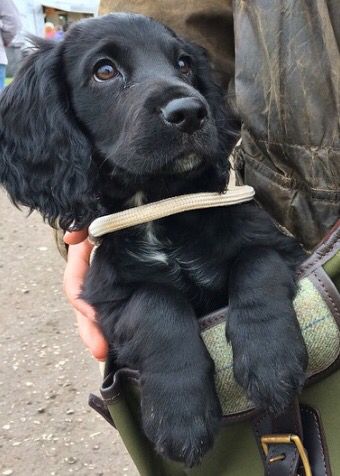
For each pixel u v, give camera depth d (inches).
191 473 12.7
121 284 14.0
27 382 30.5
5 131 16.6
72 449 26.1
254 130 14.8
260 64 14.4
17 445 26.4
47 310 37.4
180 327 12.6
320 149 13.6
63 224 15.8
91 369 31.3
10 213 56.2
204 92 17.1
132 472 24.8
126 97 14.9
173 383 12.1
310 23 13.2
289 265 13.3
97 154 15.6
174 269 14.2
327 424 11.7
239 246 14.1
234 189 14.7
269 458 11.6
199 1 17.1
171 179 14.7
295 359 11.6
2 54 57.1
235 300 12.5
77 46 15.9
